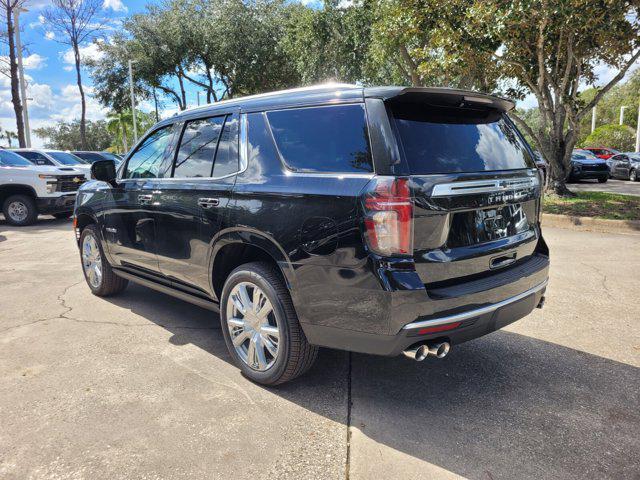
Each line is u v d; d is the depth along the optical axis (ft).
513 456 8.14
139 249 13.97
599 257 22.03
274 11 83.92
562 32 34.17
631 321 14.29
